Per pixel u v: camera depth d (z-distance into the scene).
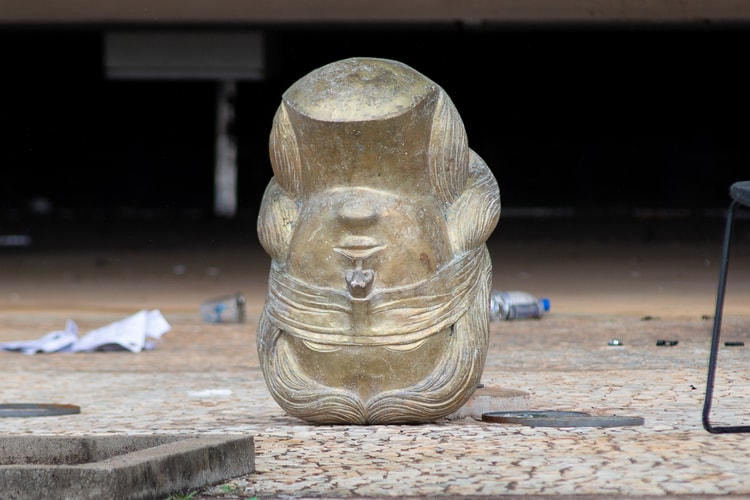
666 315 17.23
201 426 8.93
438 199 8.72
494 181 9.13
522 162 54.44
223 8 30.98
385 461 7.39
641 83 52.09
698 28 35.31
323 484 6.77
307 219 8.56
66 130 53.94
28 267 27.23
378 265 8.42
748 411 9.18
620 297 19.81
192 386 11.34
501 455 7.48
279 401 8.84
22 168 53.81
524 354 13.09
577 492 6.41
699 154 53.41
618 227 39.03
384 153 8.42
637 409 9.35
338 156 8.46
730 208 7.76
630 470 6.93
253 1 30.70
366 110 8.34
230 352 14.00
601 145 54.03
